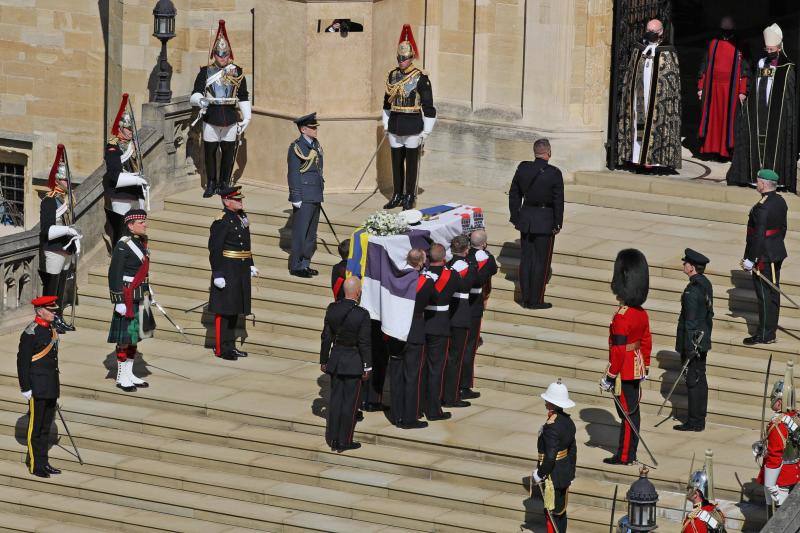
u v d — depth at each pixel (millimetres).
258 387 74625
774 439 62281
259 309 80312
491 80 89812
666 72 87312
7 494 70312
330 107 87938
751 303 75625
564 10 86938
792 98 84500
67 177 80125
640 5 88375
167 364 77125
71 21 95562
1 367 76562
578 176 88188
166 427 71750
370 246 70688
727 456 67312
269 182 89562
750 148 85250
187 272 83250
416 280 69312
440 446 68688
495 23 89062
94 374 75750
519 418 71188
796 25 114625
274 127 88750
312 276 81312
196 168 89562
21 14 96125
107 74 95250
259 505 68062
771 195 72125
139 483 70062
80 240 82250
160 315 80562
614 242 81250
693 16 117750
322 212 82000
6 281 80375
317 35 87188
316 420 70875
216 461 69875
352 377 68438
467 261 71312
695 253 68375
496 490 66688
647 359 66375
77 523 68875
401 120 84250
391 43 89000
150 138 86375
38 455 70500
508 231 83188
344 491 67875
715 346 73625
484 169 90125
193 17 91062
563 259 79938
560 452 62531
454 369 71750
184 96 90438
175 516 68375
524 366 74625
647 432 69625
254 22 89125
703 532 58844
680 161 88562
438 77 91188
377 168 88875
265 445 70250
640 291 65938
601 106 88250
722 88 90125
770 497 62719
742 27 116688
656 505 61062
